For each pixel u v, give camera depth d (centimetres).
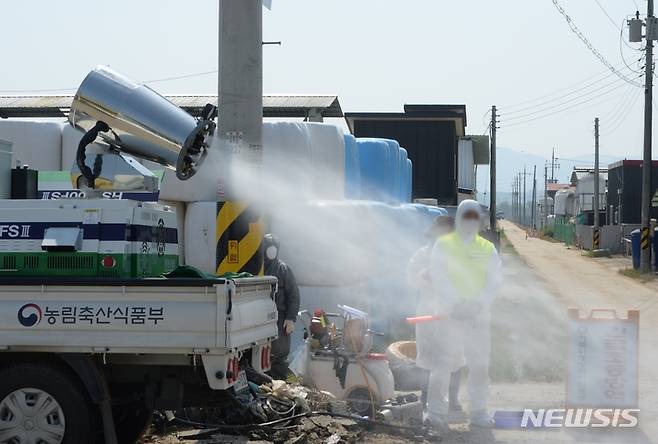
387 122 5156
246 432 1139
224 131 1391
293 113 3125
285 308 1436
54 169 1900
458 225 1240
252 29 1382
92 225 978
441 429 1210
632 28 5488
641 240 5269
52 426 939
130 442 1102
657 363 1845
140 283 931
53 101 3042
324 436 1134
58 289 941
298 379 1374
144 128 1116
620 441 1163
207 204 1672
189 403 1016
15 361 960
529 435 1197
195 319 923
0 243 984
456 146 5256
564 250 8606
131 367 993
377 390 1294
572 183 13388
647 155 5375
